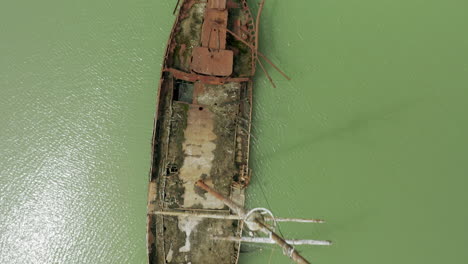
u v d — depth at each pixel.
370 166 25.42
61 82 25.34
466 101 26.62
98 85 25.39
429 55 27.14
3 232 23.44
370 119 26.12
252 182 24.30
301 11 27.05
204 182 22.50
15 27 25.92
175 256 21.70
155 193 22.02
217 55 22.19
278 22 26.69
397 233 24.44
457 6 27.59
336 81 26.48
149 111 25.11
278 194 24.42
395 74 26.86
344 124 25.89
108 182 24.14
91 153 24.52
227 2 23.81
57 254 23.25
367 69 26.81
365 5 27.53
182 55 23.39
